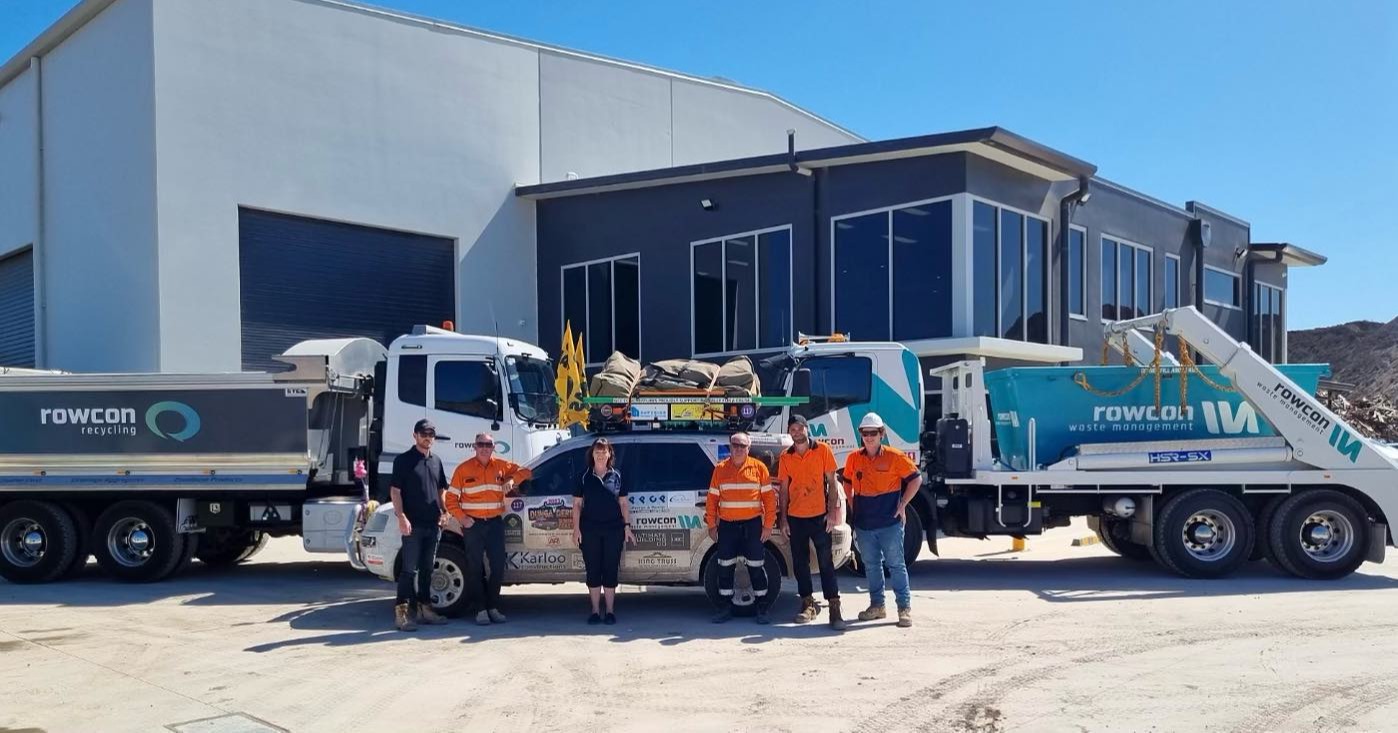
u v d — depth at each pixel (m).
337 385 11.88
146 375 11.79
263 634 8.94
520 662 7.73
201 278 18.02
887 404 11.66
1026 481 11.45
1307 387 11.88
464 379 11.64
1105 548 14.23
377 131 20.45
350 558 10.29
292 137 19.25
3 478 11.88
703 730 6.03
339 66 19.94
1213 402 11.73
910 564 11.86
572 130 24.09
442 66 21.55
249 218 18.83
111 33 18.80
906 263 17.58
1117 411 11.80
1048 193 19.22
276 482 11.66
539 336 22.97
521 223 22.83
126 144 18.38
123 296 18.42
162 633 9.03
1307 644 7.99
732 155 28.67
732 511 8.97
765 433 10.97
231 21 18.55
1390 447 12.33
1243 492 11.41
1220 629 8.59
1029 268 18.70
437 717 6.40
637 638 8.53
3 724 6.43
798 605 9.89
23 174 21.70
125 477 11.79
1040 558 13.27
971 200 17.11
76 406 11.87
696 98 27.48
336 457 12.20
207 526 12.11
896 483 8.95
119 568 11.79
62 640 8.80
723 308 19.94
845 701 6.55
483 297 22.03
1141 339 12.52
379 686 7.12
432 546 9.14
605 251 21.89
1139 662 7.46
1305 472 11.19
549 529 9.45
